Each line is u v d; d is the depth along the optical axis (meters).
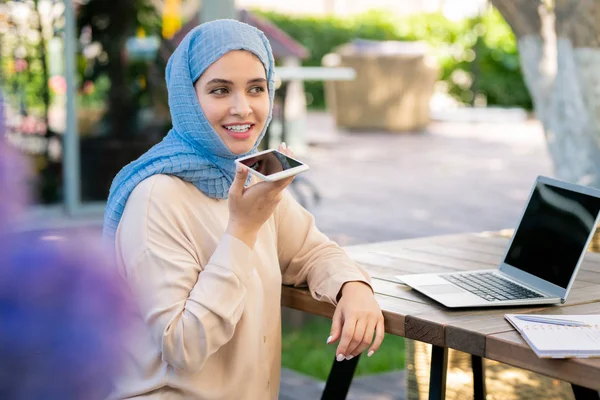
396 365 3.94
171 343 1.59
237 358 1.73
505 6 4.33
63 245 0.71
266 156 1.67
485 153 10.93
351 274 1.90
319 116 15.56
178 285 1.64
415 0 18.69
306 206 7.38
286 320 4.47
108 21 6.38
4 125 0.75
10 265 0.68
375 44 13.59
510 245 2.05
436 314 1.72
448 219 6.87
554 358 1.42
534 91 4.36
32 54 6.18
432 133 13.17
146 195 1.71
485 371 2.54
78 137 6.37
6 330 0.65
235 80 1.77
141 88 6.50
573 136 4.20
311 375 3.78
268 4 18.53
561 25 4.15
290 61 9.57
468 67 16.38
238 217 1.64
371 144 11.80
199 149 1.80
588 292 1.93
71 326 0.67
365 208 7.33
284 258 2.02
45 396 0.67
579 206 1.82
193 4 6.49
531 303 1.77
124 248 1.69
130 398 1.65
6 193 0.70
